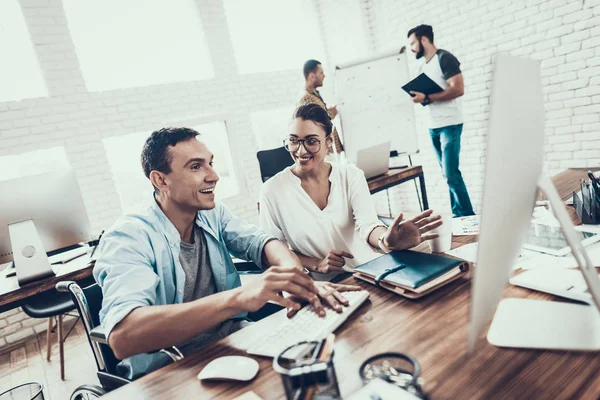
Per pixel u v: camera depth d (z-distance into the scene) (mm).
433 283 895
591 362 567
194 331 851
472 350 438
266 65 4547
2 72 3168
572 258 915
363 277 1031
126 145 3693
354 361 684
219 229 1411
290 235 1596
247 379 689
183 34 4012
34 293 1746
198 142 1158
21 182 1794
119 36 3682
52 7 3256
